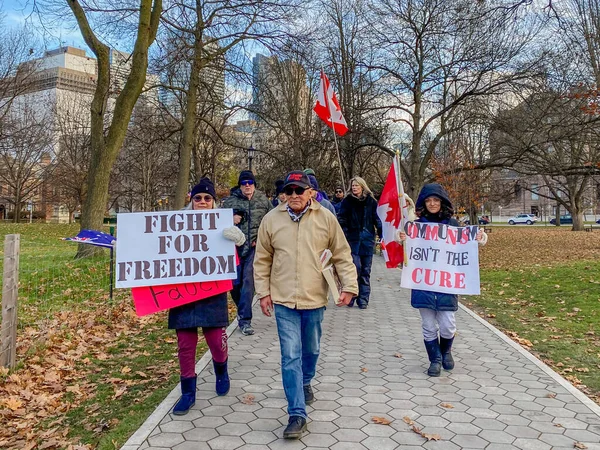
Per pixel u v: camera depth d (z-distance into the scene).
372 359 5.49
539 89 18.36
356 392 4.45
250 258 6.55
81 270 10.54
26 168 45.38
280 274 3.79
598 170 20.95
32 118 37.69
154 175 35.81
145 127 23.14
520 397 4.36
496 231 40.91
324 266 3.77
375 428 3.70
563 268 13.39
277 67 23.69
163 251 4.21
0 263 11.16
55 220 71.69
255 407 4.08
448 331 5.00
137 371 5.20
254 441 3.47
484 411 4.04
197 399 4.26
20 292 8.77
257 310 8.34
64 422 4.02
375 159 35.31
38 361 5.52
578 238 28.53
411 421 3.81
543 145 21.80
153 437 3.52
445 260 4.99
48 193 53.09
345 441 3.47
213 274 4.16
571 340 6.52
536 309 8.64
